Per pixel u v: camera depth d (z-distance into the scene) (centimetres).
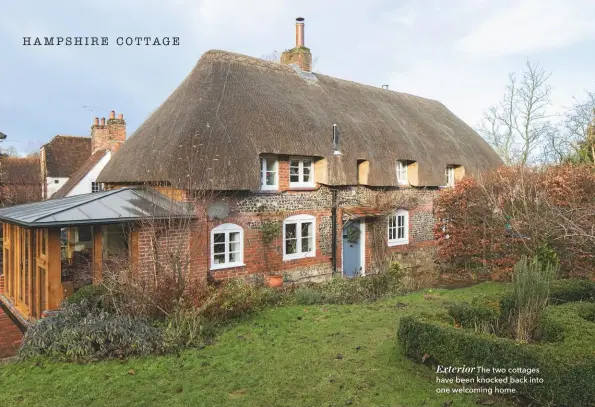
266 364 680
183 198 1138
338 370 645
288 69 1772
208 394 584
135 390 600
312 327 877
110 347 722
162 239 1076
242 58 1593
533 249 1266
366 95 2011
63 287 994
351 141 1559
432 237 1955
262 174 1342
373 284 1270
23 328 996
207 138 1196
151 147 1269
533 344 545
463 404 530
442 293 1217
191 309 856
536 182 1330
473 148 2253
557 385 477
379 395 562
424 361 645
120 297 870
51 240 925
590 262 1195
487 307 700
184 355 727
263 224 1320
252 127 1293
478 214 1498
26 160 3447
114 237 1225
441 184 1912
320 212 1495
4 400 573
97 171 2548
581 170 1296
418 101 2411
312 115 1518
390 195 1728
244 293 989
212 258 1196
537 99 3175
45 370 670
